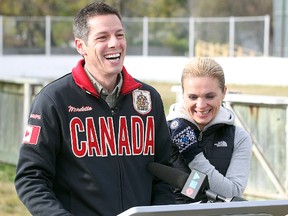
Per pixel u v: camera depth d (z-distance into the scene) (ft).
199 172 14.96
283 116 36.63
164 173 16.55
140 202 17.17
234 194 19.62
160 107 17.97
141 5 224.12
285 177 36.65
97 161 16.84
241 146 20.36
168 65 127.85
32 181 16.25
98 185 16.70
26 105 49.08
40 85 48.60
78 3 200.75
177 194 18.71
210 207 12.96
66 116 16.78
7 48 138.10
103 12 16.96
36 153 16.46
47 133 16.55
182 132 19.49
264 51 130.31
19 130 50.80
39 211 15.94
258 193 37.83
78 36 17.24
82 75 17.03
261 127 37.14
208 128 20.04
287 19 123.85
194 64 19.69
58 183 16.88
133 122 17.43
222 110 20.31
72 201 16.80
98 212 16.69
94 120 16.98
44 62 137.18
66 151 16.78
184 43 138.82
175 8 231.09
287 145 35.76
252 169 38.06
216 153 20.12
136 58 131.23
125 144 17.22
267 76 101.45
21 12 195.42
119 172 16.98
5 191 44.24
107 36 16.81
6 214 39.29
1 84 51.70
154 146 17.75
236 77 104.47
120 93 17.31
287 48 123.34
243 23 131.95
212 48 134.31
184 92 19.83
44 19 139.95
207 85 19.43
